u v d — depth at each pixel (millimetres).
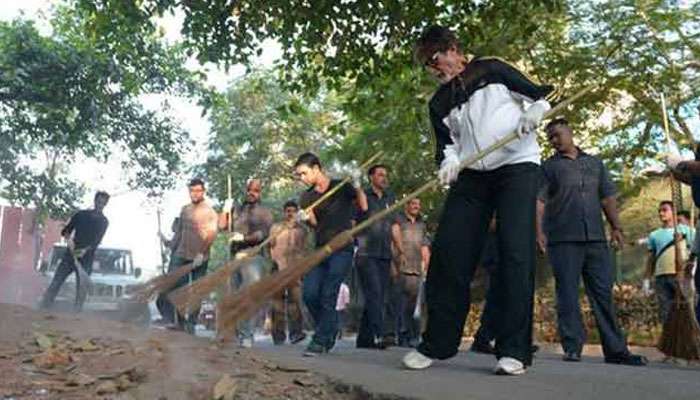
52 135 17172
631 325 13438
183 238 9711
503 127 4949
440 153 5211
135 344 5012
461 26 10781
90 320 6156
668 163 6738
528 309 4895
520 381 4664
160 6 10930
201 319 8797
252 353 5238
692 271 7324
